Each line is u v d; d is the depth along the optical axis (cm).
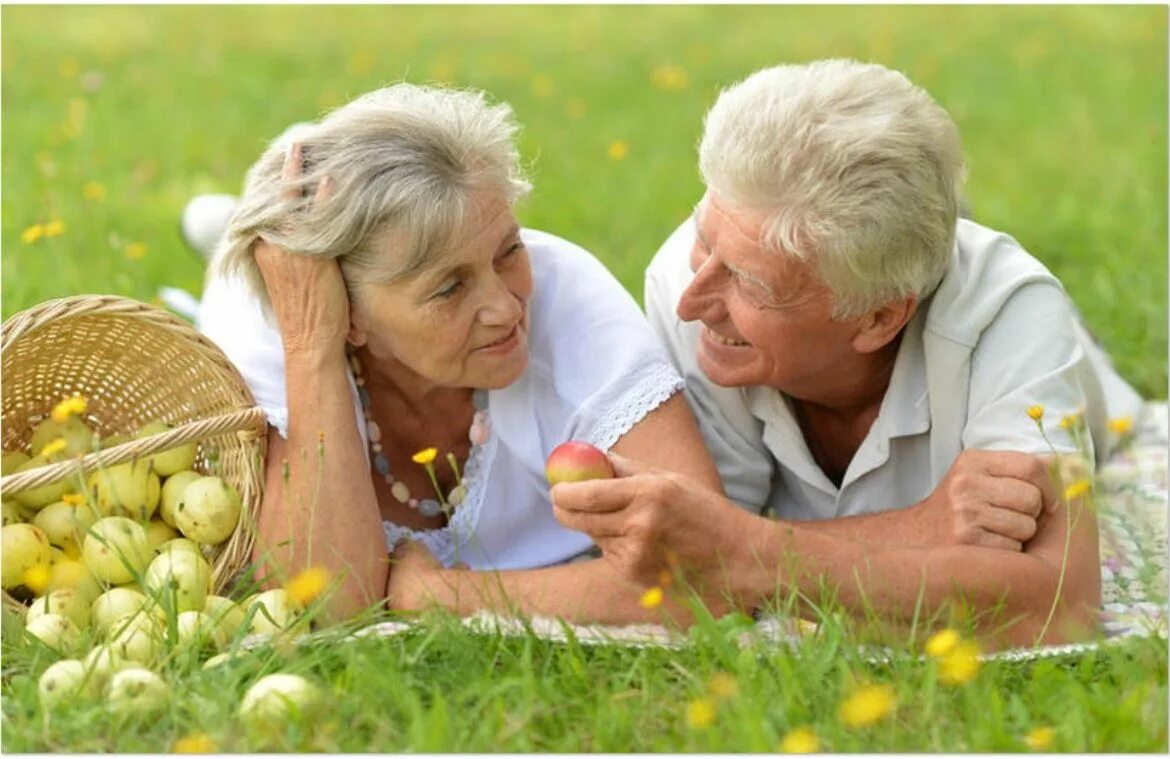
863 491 420
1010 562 376
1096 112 1072
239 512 397
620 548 369
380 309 384
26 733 326
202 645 366
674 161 975
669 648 358
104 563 388
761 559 371
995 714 323
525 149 997
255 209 388
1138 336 655
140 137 995
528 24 1412
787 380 399
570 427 404
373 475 421
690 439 402
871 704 313
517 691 339
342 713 330
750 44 1305
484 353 387
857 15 1412
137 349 416
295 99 1113
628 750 322
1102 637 369
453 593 387
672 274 430
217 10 1455
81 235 748
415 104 385
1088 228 819
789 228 367
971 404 399
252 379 405
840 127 369
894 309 387
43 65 1190
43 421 432
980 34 1320
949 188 384
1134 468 503
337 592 386
